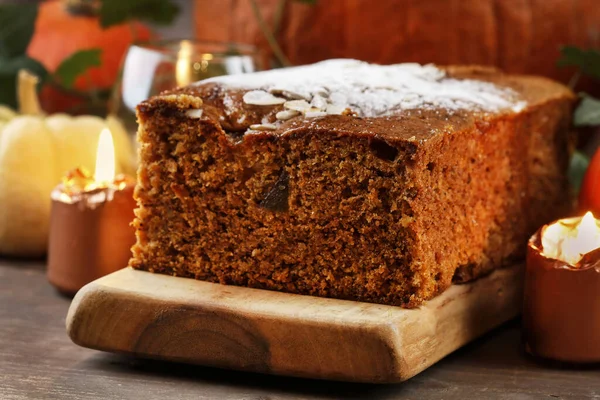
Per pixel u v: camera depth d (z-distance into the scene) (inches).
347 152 24.4
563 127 29.3
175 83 30.3
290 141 24.7
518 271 27.0
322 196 24.7
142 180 25.8
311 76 26.6
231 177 25.3
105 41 37.5
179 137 25.4
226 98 25.5
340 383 24.3
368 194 24.4
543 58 32.2
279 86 25.9
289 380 24.4
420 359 24.1
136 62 30.6
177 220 25.8
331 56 32.9
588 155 33.1
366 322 23.6
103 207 27.5
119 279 25.5
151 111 25.4
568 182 29.7
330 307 24.5
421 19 32.1
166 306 24.5
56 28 37.9
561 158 29.4
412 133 24.2
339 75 26.8
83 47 37.4
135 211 25.9
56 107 37.3
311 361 23.9
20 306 27.7
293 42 33.0
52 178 30.5
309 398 23.8
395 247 24.5
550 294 24.7
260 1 33.3
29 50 37.7
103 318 24.7
